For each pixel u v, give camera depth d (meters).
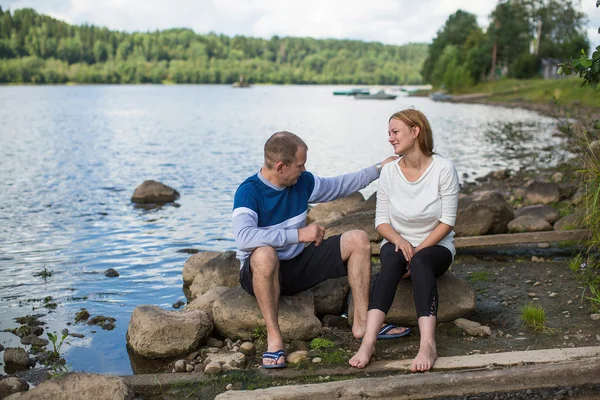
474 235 7.17
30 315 5.68
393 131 4.55
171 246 8.27
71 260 7.59
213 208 10.89
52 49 189.12
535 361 3.99
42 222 9.70
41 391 3.69
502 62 81.25
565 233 6.78
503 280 5.94
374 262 6.53
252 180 4.44
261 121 35.78
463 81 73.94
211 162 17.39
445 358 4.09
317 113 44.47
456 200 4.56
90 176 14.61
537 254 6.88
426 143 4.53
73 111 45.12
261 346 4.57
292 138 4.33
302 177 4.65
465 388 3.69
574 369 3.74
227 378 4.02
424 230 4.62
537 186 9.84
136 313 4.80
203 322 4.70
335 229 6.91
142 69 182.50
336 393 3.65
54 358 4.72
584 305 5.11
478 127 29.47
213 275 6.00
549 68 71.94
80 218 10.00
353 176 4.88
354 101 67.69
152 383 3.99
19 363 4.58
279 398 3.62
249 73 192.62
